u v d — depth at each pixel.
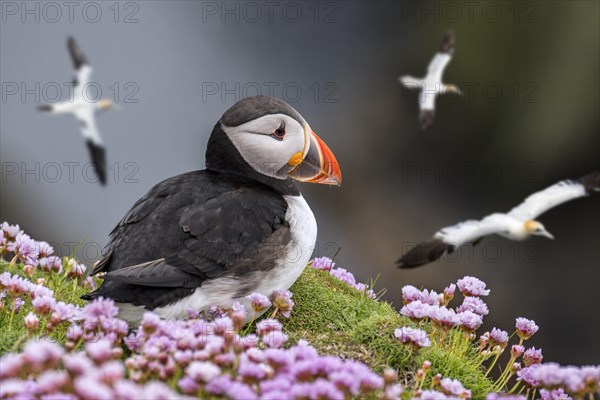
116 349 5.01
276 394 4.24
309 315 7.09
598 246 15.80
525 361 6.59
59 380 3.95
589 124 16.56
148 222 6.42
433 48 18.45
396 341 6.42
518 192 16.92
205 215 6.41
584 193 5.44
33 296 5.95
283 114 7.14
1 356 5.54
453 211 17.11
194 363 4.38
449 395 5.45
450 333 7.36
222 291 6.35
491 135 17.27
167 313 6.13
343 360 6.28
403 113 18.19
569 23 17.19
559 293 15.67
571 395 6.20
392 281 16.17
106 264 6.50
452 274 15.55
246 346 5.20
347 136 18.41
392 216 17.12
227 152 7.16
